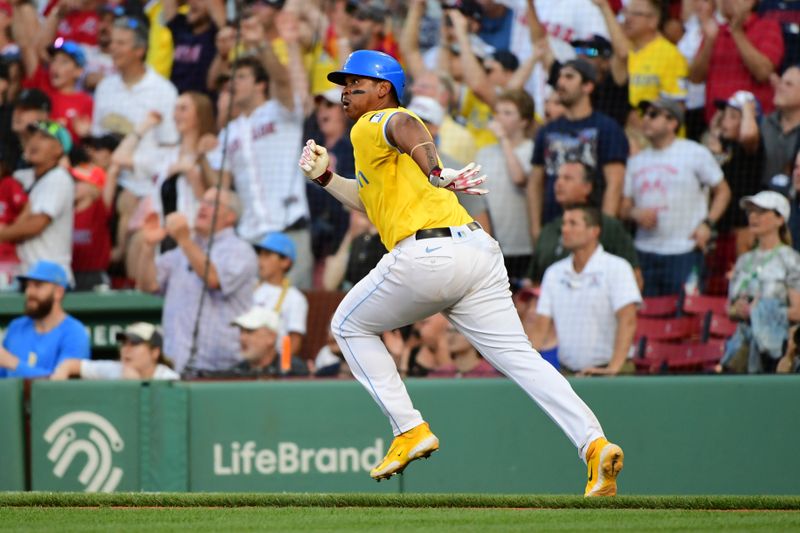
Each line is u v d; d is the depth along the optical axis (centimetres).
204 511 1442
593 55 2964
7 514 1418
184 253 2856
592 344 2623
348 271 2920
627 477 2448
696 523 1285
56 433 2561
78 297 3019
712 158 2775
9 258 3083
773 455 2422
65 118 3316
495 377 2498
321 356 2800
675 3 2969
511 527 1249
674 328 2667
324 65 3203
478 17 3119
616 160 2800
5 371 2794
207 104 3198
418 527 1256
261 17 3192
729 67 2847
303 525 1283
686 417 2444
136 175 3219
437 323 2705
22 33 3412
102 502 1516
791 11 2873
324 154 1593
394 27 3184
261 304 2836
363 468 2498
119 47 3303
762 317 2578
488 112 3019
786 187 2706
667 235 2756
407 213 1460
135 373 2697
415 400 2497
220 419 2516
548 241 2730
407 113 1399
